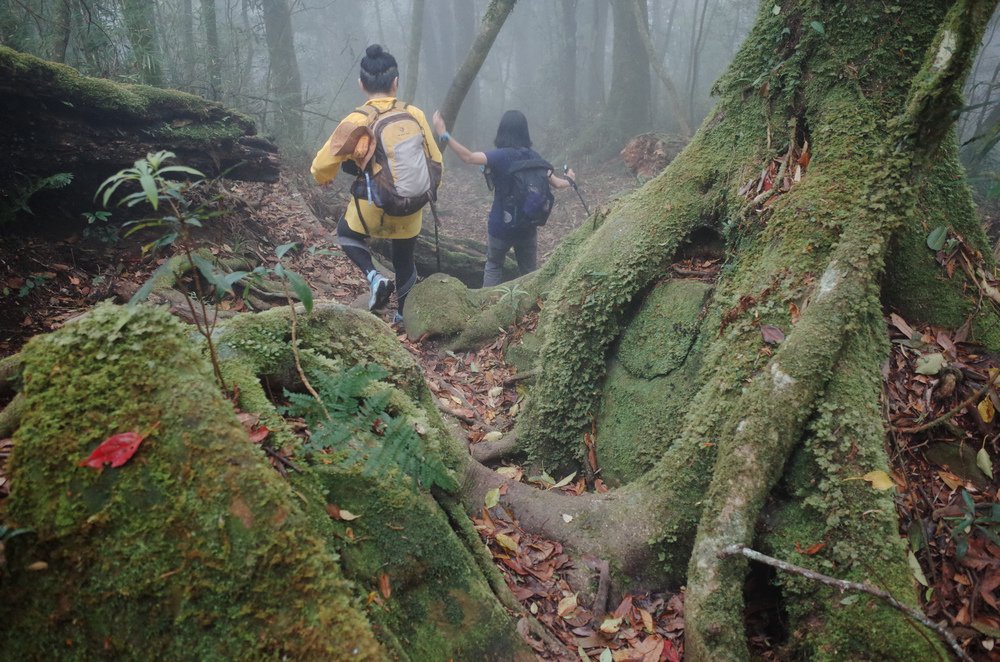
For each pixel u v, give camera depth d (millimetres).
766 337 2906
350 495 2191
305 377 2363
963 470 2787
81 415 1736
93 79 4309
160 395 1767
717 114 3795
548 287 4859
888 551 2381
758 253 3270
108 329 1863
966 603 2438
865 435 2580
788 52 3486
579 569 2930
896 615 2264
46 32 6562
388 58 4418
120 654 1553
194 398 1771
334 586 1654
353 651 1549
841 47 3291
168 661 1540
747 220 3416
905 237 3207
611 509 3070
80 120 4273
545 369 3848
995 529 2562
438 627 2168
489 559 2713
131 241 4500
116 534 1619
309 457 2186
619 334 3822
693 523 2869
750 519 2504
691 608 2434
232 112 5387
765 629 2607
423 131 4402
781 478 2670
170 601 1573
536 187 5535
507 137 5602
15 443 1725
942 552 2572
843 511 2471
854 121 3164
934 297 3180
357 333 2910
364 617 1670
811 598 2420
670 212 3752
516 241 5844
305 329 2689
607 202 4902
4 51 3697
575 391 3773
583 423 3771
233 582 1583
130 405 1748
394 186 4242
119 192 4590
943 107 2803
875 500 2473
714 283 3580
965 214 3352
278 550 1626
